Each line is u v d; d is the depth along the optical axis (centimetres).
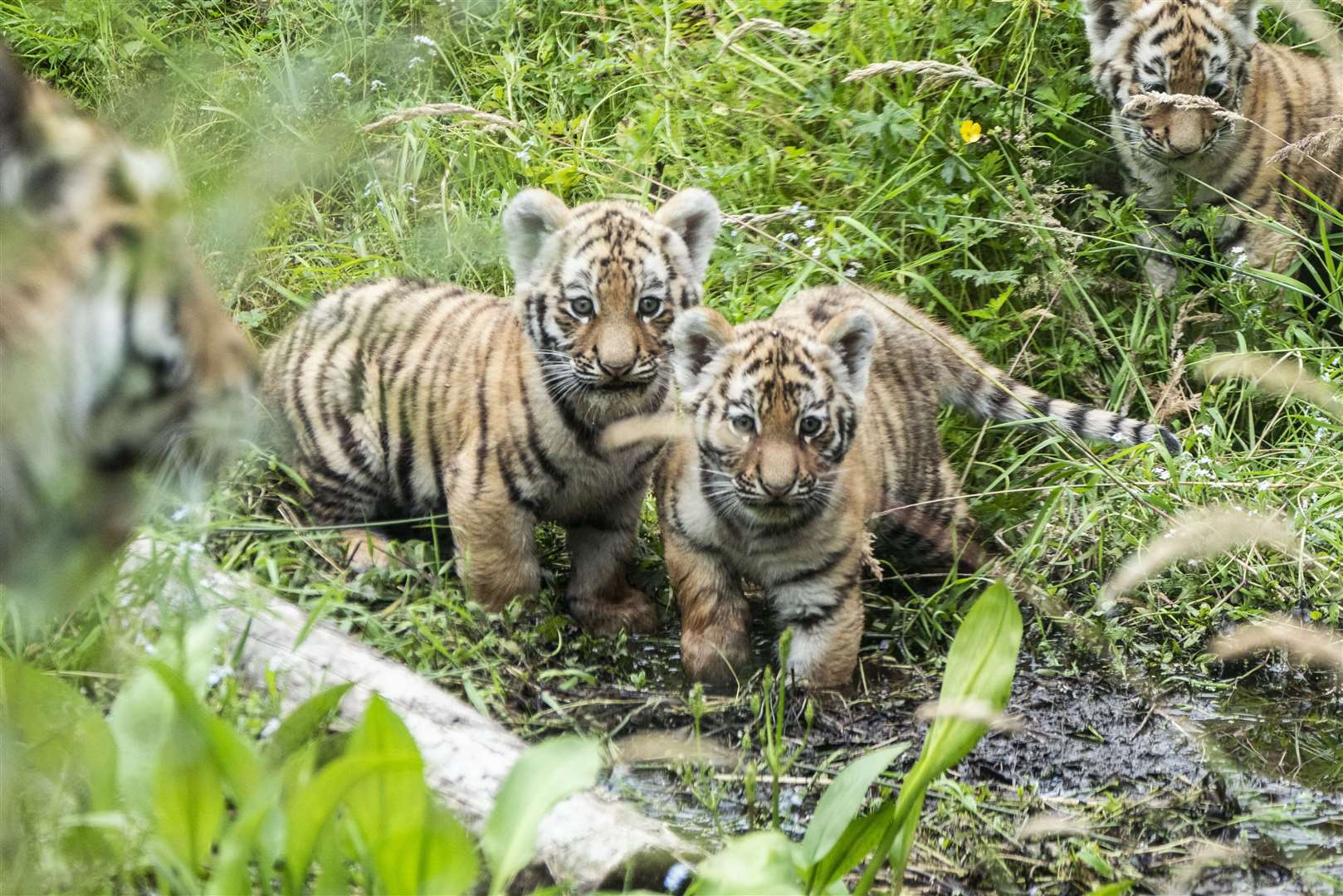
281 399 1116
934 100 1409
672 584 1043
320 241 1279
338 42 1465
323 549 1044
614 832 682
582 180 1358
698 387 999
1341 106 1432
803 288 1265
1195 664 1041
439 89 1490
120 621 797
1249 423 1227
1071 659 1041
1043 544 1117
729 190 1338
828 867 617
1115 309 1326
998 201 1327
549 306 1011
